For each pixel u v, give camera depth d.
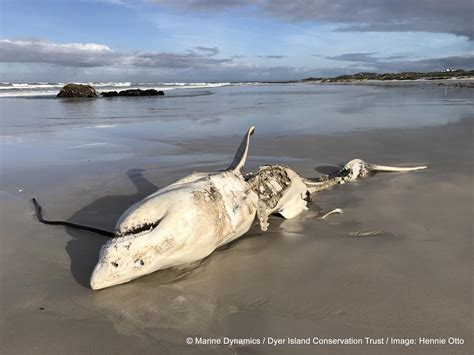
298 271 4.06
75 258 4.24
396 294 3.59
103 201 6.00
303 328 3.16
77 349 2.93
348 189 6.74
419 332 3.09
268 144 10.25
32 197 6.12
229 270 4.09
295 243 4.74
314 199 6.35
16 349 2.93
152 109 19.98
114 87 53.91
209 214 4.16
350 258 4.30
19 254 4.31
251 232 5.12
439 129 11.82
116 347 2.94
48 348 2.94
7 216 5.34
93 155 9.05
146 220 3.92
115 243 3.71
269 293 3.65
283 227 5.29
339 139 10.75
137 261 3.67
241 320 3.26
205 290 3.70
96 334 3.08
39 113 17.94
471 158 8.31
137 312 3.35
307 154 9.25
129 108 20.67
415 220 5.23
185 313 3.34
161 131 12.51
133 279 3.80
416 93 29.50
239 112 17.91
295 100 25.55
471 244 4.50
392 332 3.10
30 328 3.15
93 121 15.08
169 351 2.90
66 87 31.22
